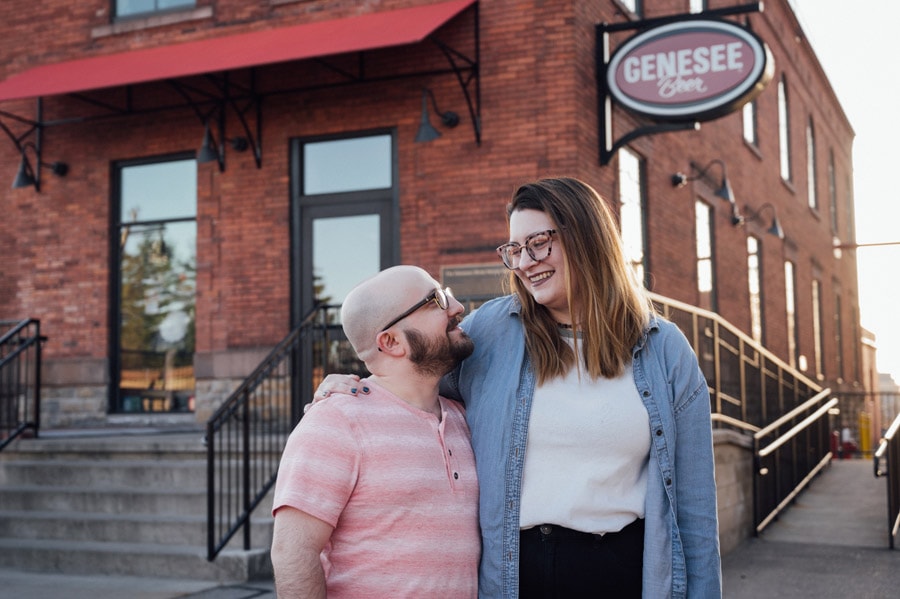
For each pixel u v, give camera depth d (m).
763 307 14.83
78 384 9.93
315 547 2.07
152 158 9.88
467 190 8.43
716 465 6.59
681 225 10.96
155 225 9.91
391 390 2.27
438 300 2.26
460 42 8.54
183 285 9.80
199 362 9.33
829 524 7.96
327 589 2.14
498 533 2.18
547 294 2.25
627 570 2.14
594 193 2.31
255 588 5.77
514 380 2.25
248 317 9.21
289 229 9.14
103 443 7.54
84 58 10.19
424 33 7.68
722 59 7.92
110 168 9.98
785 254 16.66
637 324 2.25
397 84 8.79
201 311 9.38
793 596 5.38
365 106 8.90
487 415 2.28
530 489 2.17
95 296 9.94
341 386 2.22
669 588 2.11
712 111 7.93
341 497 2.09
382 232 8.91
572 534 2.14
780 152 16.73
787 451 9.12
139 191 10.00
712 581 2.18
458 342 2.29
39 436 8.30
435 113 8.62
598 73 8.57
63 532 6.86
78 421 9.91
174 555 6.16
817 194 20.17
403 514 2.12
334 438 2.11
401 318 2.23
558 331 2.29
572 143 8.13
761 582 5.77
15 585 6.01
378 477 2.11
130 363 9.91
